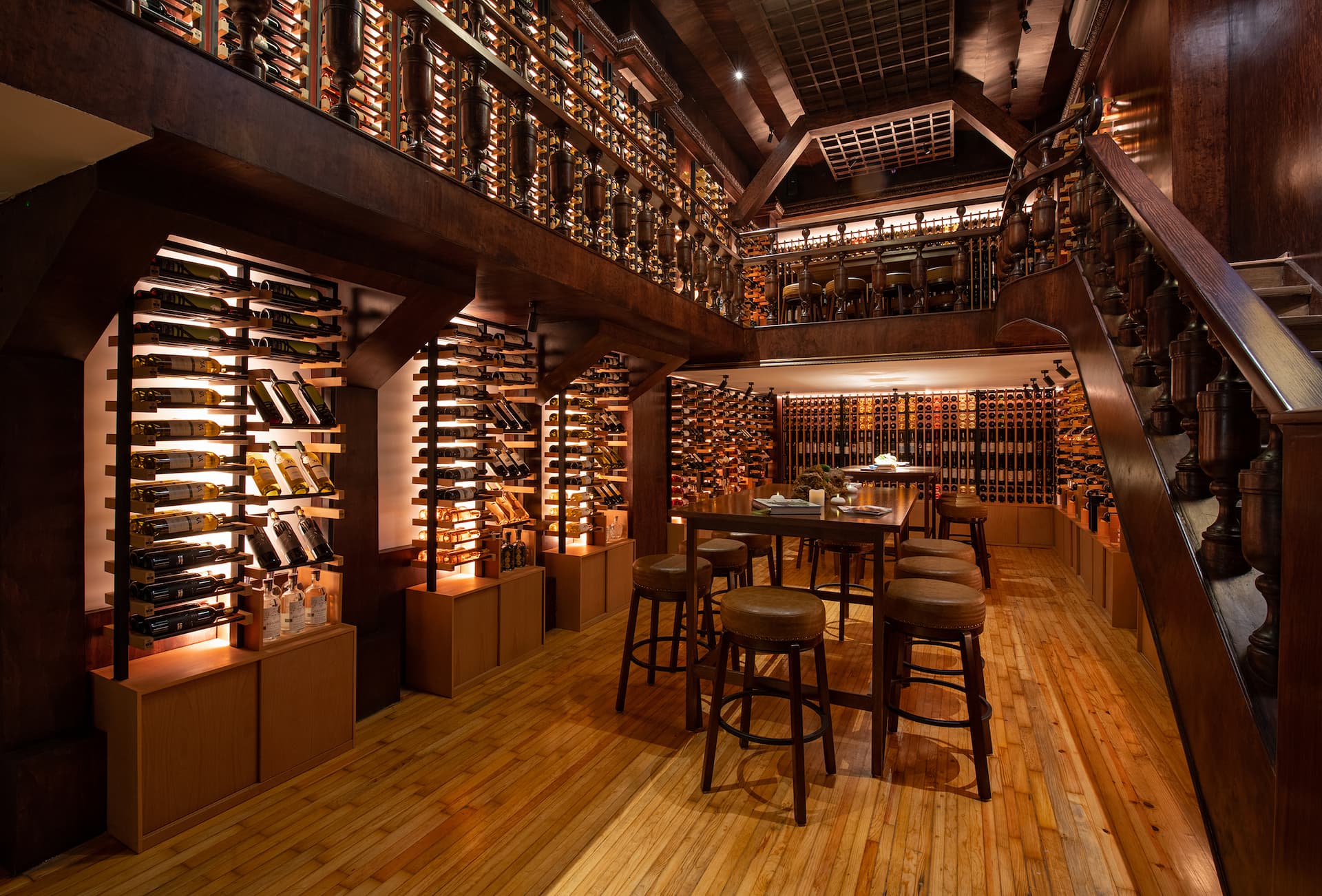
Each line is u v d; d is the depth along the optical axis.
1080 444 6.21
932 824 2.35
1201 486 1.77
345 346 3.09
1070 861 2.15
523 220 2.91
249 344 2.61
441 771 2.72
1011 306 4.39
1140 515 2.07
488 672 3.80
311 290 2.83
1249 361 1.26
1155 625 1.91
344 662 2.87
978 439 9.16
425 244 2.51
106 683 2.25
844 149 9.03
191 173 1.83
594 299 3.54
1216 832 1.48
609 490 5.50
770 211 10.53
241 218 2.03
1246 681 1.35
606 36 5.95
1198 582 1.57
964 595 2.64
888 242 5.77
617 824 2.35
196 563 2.40
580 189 4.41
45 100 1.36
